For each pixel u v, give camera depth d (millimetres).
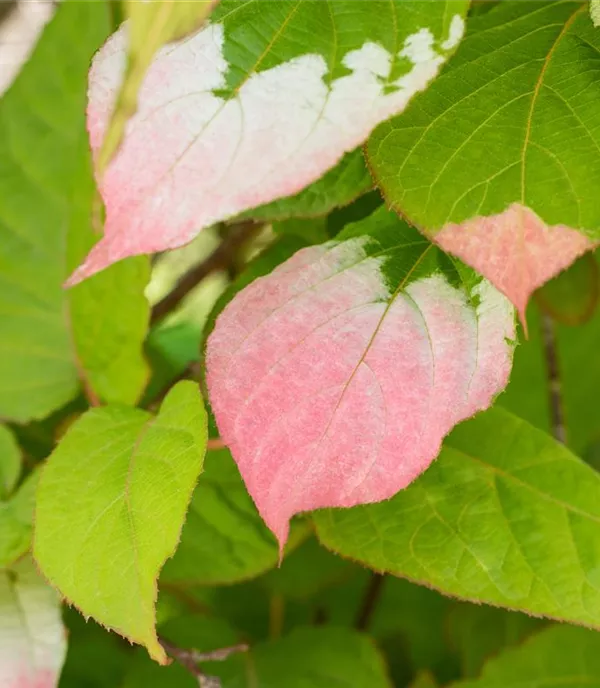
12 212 558
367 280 472
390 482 454
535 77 455
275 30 428
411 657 666
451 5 427
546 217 433
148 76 423
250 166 420
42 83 548
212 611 642
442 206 438
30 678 512
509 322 462
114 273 557
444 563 500
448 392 460
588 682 579
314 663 601
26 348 568
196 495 549
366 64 426
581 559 496
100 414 505
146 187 418
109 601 456
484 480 511
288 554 613
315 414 457
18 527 523
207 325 524
